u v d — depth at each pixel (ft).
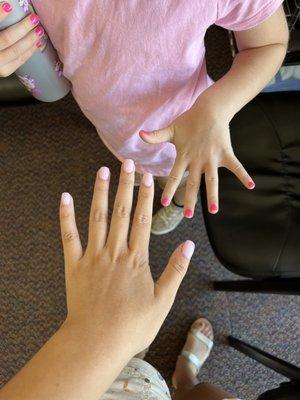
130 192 1.49
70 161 4.17
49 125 4.25
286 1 2.98
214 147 1.99
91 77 2.30
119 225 1.47
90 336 1.30
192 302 3.91
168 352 3.80
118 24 2.02
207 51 4.34
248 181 1.96
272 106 2.94
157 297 1.40
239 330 3.89
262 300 3.95
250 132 2.89
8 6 1.82
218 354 3.84
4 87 2.89
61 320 3.78
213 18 2.03
